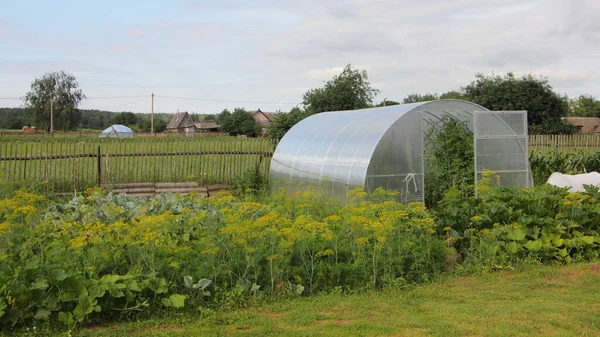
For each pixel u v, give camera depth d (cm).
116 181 1920
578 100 8856
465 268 852
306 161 1588
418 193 1359
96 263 654
